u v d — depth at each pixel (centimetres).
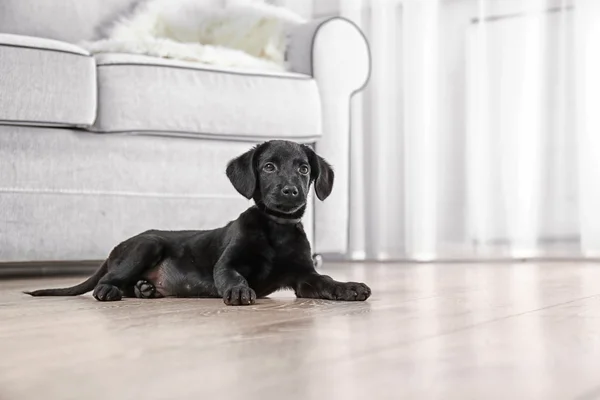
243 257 203
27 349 120
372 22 457
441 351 115
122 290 209
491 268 324
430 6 444
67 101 267
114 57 284
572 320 150
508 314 161
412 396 86
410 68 444
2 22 358
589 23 412
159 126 286
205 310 174
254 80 306
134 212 289
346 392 88
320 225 337
